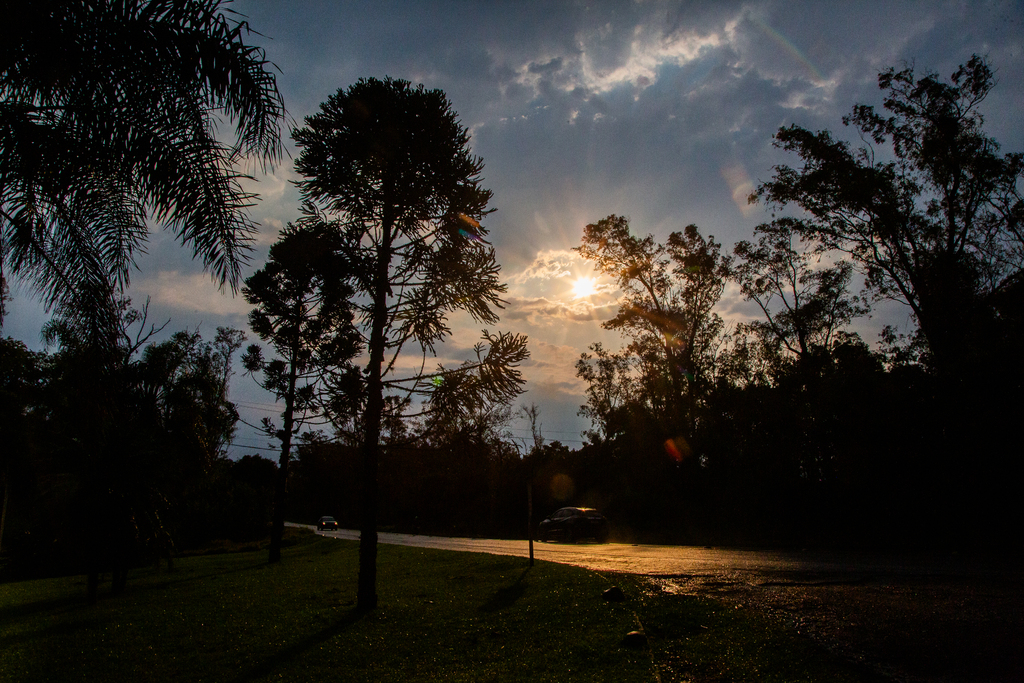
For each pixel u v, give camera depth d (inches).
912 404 895.7
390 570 579.2
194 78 172.4
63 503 492.1
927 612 301.7
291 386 839.7
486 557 617.9
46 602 521.0
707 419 1312.7
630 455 1440.7
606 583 392.5
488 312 395.5
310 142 379.9
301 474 855.1
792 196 1169.4
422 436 390.3
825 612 302.7
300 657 271.9
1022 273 874.1
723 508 1212.5
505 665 243.0
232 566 826.8
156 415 759.1
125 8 167.8
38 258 214.4
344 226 386.3
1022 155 955.3
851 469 936.3
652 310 1455.5
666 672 219.0
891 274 1111.6
